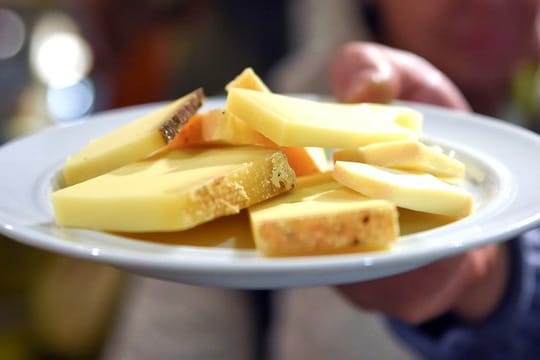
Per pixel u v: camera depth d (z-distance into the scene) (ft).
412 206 1.13
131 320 2.51
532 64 3.03
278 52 3.39
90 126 1.61
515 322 1.77
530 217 1.06
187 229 1.13
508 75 2.84
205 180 1.09
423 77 1.85
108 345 2.61
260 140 1.25
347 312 2.42
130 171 1.19
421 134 1.53
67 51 4.17
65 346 2.56
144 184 1.13
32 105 3.63
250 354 2.57
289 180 1.16
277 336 2.58
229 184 1.10
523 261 1.75
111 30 3.79
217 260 0.97
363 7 2.83
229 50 3.41
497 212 1.13
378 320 2.38
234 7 3.37
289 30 3.34
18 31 4.29
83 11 4.07
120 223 1.09
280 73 2.95
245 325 2.52
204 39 3.45
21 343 2.51
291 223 1.03
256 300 2.56
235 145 1.25
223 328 2.46
